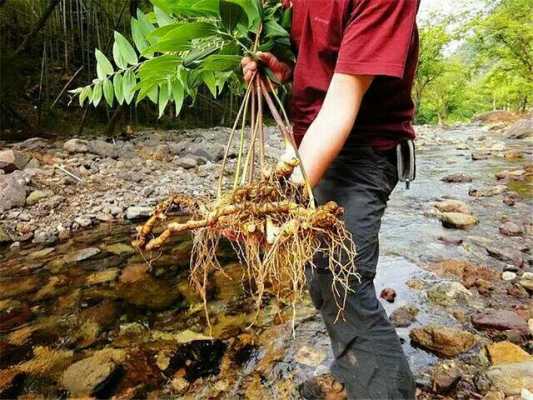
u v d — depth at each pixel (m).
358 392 1.15
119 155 5.23
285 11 1.11
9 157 4.06
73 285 2.24
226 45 1.08
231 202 0.91
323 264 1.10
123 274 2.37
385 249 2.65
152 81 1.24
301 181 0.90
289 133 0.95
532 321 1.72
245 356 1.61
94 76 8.34
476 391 1.37
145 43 1.32
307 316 1.87
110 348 1.70
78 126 7.77
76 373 1.55
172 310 1.97
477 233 2.92
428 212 3.47
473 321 1.76
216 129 9.44
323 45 1.04
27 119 7.30
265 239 0.87
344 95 0.92
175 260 2.54
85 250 2.72
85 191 3.89
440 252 2.58
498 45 17.27
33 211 3.33
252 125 1.03
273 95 1.10
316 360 1.56
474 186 4.43
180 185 4.29
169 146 5.82
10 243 2.87
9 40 7.66
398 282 2.18
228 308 1.97
